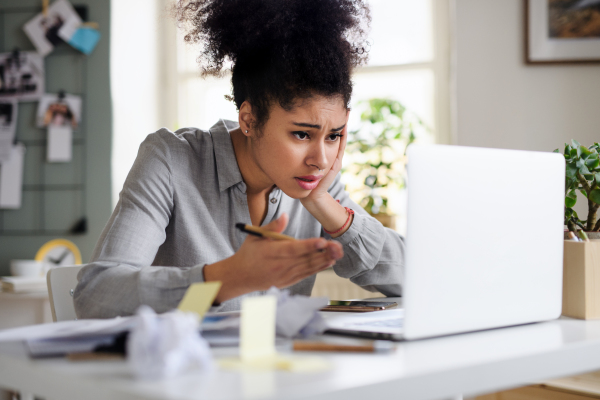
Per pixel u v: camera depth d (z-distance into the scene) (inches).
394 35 115.3
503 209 30.5
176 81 125.4
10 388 23.4
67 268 49.1
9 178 115.8
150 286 31.7
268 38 37.4
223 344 26.0
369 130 106.0
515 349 25.7
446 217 28.0
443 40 112.9
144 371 19.2
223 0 42.0
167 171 44.6
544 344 27.0
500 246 30.5
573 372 26.8
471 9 105.3
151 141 46.1
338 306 39.6
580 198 95.9
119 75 116.6
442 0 113.0
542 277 33.0
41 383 21.6
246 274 28.8
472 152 29.0
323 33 37.8
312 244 27.0
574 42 101.3
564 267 36.7
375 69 115.6
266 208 49.8
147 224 40.7
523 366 24.6
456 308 28.6
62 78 115.9
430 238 27.4
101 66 115.4
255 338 23.2
